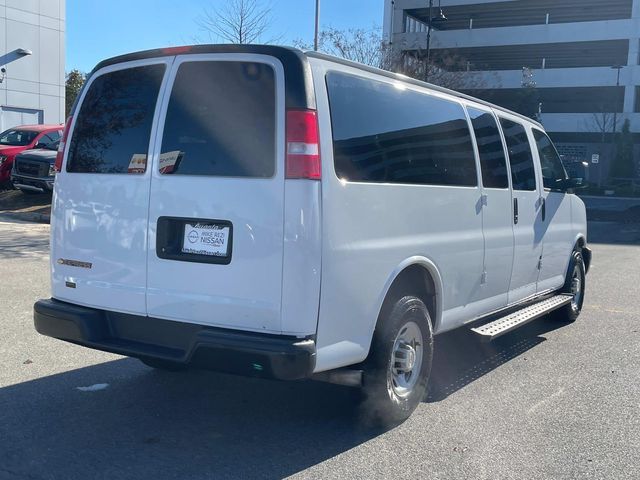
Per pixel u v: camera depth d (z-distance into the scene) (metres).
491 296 6.04
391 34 45.19
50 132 19.56
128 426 4.69
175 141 4.25
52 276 4.81
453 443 4.50
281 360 3.79
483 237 5.72
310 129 3.91
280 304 3.89
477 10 53.50
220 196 4.04
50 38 30.56
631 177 51.00
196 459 4.19
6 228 15.02
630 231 21.52
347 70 4.33
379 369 4.47
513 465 4.18
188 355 4.05
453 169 5.32
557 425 4.86
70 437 4.48
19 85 29.50
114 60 4.66
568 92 54.91
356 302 4.20
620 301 9.70
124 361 6.15
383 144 4.52
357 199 4.18
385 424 4.69
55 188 4.80
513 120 6.65
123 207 4.39
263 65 4.05
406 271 4.78
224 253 4.03
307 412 5.02
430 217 4.94
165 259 4.21
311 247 3.87
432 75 29.31
